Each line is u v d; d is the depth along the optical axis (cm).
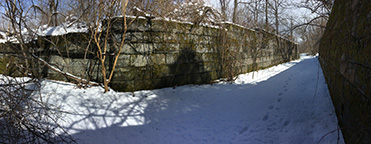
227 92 534
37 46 500
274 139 265
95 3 401
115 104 396
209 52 628
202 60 602
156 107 405
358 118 149
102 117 345
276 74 752
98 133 305
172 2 533
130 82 458
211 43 636
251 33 819
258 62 884
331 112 247
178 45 537
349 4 178
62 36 458
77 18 494
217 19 675
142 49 471
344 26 197
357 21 152
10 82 231
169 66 520
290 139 247
